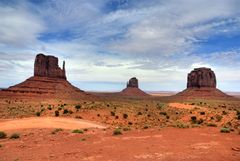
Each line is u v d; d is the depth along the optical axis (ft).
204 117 269.23
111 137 77.77
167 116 280.51
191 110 319.27
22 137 88.12
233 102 618.44
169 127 102.58
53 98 558.15
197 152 56.95
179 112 310.45
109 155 55.36
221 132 84.53
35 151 62.03
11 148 66.90
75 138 78.84
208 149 59.72
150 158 52.37
